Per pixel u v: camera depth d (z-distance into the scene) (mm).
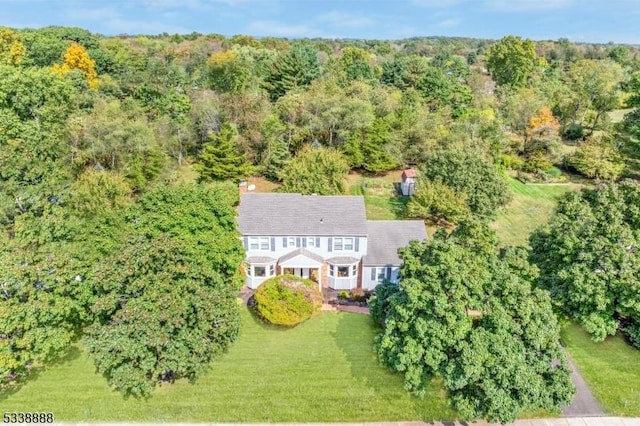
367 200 46656
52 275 21375
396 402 21406
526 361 19047
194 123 52719
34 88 43406
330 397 21688
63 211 28219
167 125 51344
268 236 32438
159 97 60688
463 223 26922
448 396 21531
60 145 41719
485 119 54344
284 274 31547
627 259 23250
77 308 22047
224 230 27953
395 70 86875
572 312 24438
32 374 22516
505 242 38656
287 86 72000
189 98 62781
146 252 21766
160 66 72000
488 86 89375
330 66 89375
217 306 21750
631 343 25656
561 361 19500
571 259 25141
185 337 20141
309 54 80625
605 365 24047
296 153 50375
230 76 70375
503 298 20016
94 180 32688
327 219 33250
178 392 21734
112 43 104688
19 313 19500
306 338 26109
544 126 53562
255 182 48656
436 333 19047
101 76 76750
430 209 40094
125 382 18766
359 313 29000
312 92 57938
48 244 24062
